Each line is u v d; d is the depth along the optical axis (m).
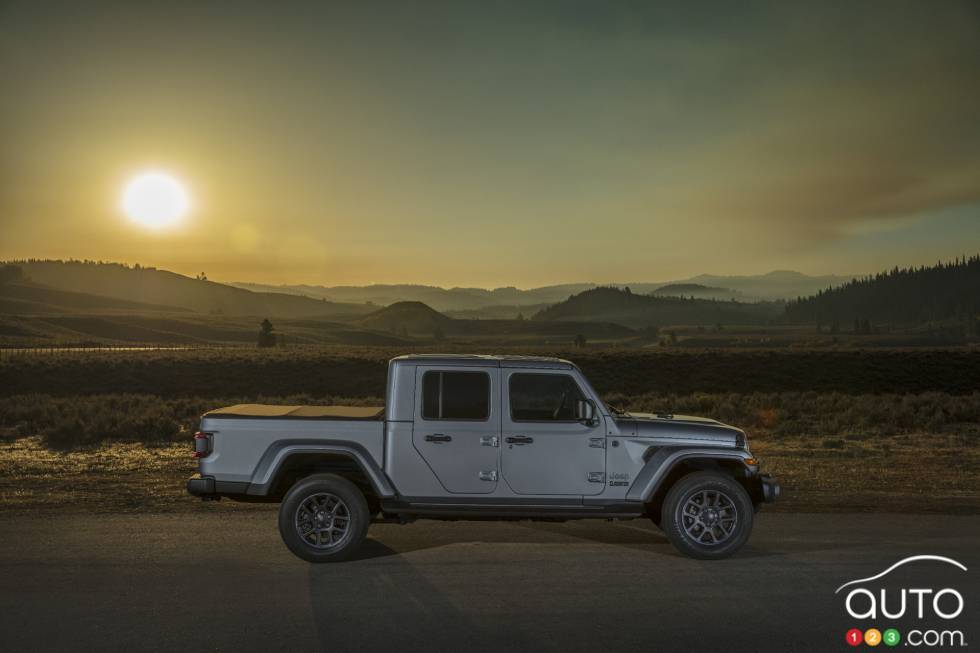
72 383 43.41
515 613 6.10
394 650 5.29
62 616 5.93
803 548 8.24
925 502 11.03
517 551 8.12
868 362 51.97
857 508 10.58
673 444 8.11
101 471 14.25
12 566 7.30
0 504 10.61
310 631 5.65
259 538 8.49
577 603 6.36
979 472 14.29
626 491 8.06
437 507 7.97
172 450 17.45
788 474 13.94
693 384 49.62
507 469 8.01
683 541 7.87
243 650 5.28
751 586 6.88
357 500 7.73
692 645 5.44
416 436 7.97
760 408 29.66
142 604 6.23
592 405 8.09
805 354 54.41
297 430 7.93
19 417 24.95
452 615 6.04
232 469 7.86
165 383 45.22
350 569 7.35
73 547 8.03
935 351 55.28
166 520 9.41
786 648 5.40
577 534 8.99
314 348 80.50
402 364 8.09
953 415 26.67
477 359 8.16
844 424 24.48
